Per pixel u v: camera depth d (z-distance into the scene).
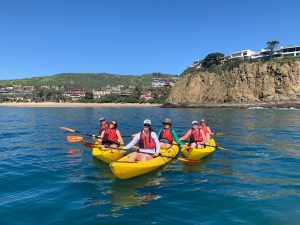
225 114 48.50
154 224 6.30
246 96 84.56
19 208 7.14
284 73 79.75
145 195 8.04
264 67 83.81
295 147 15.42
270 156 13.13
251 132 22.09
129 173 9.39
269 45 108.25
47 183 9.12
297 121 32.75
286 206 7.21
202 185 8.91
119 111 68.00
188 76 105.88
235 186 8.79
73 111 69.25
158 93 143.38
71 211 6.97
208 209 7.07
